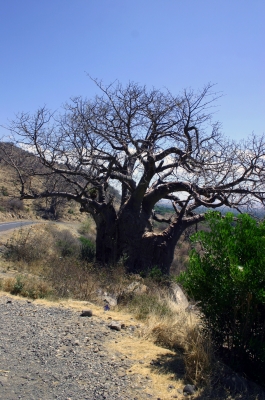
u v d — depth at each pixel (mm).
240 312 4383
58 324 5555
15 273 10773
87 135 14875
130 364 4250
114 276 11117
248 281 4105
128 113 14688
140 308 6863
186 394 3688
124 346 4812
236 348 4348
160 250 15039
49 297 7523
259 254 4250
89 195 17984
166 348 4879
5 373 3834
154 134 14625
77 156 15055
